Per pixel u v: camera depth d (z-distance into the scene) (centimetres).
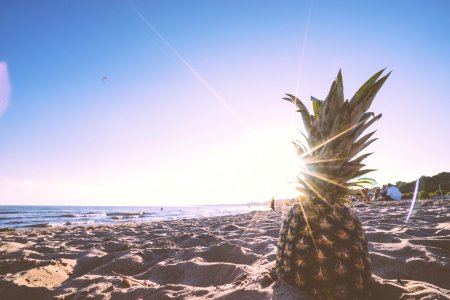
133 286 281
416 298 198
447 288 254
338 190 200
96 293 260
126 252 434
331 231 183
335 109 191
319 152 197
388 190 2231
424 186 2941
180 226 1030
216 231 724
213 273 304
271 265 276
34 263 391
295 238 194
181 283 298
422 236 459
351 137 186
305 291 187
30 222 2559
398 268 293
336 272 175
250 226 805
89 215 4384
